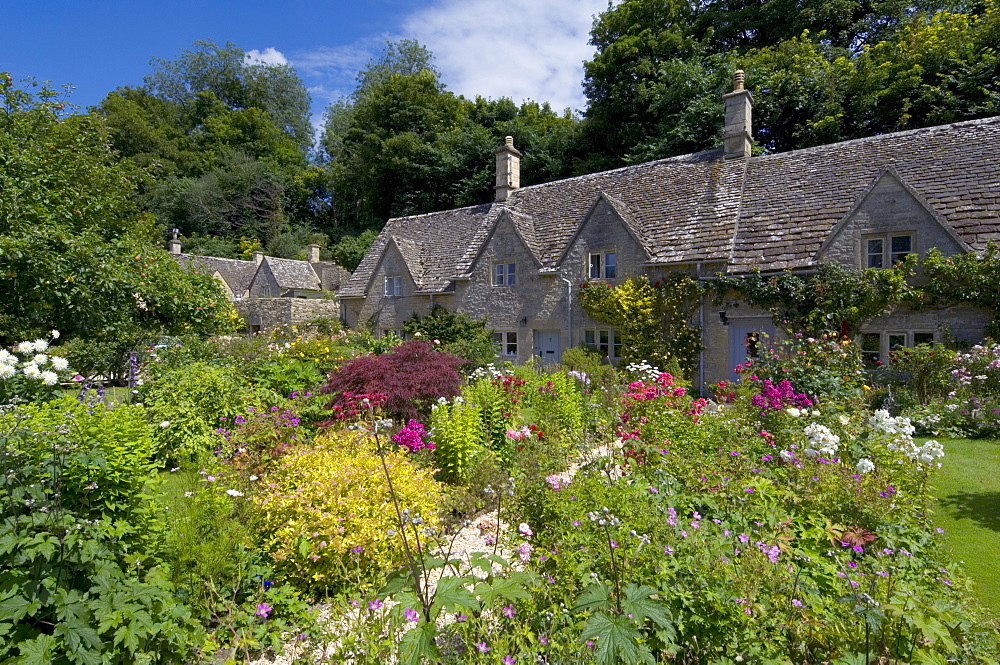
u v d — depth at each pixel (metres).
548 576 3.56
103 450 3.87
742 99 17.83
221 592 4.01
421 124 43.47
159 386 8.05
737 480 5.08
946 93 22.77
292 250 54.81
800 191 15.04
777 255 13.83
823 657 2.94
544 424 8.16
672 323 15.12
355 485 5.07
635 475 5.29
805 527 4.60
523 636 3.06
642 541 3.71
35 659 2.65
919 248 12.05
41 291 9.29
